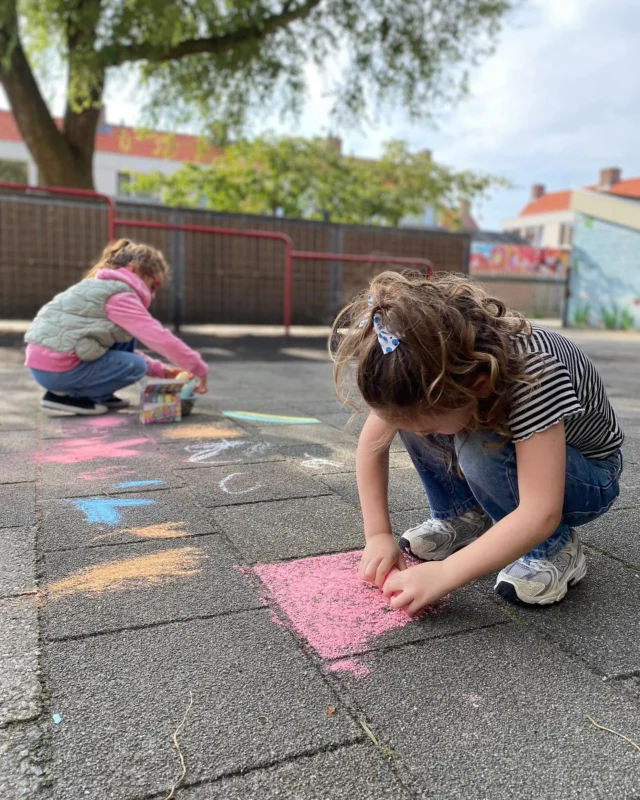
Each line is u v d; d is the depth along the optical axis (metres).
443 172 18.89
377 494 1.47
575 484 1.37
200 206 17.28
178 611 1.32
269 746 0.94
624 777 0.90
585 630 1.29
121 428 3.01
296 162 17.00
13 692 1.04
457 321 1.07
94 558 1.58
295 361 6.14
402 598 1.29
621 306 13.84
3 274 8.10
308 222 9.60
